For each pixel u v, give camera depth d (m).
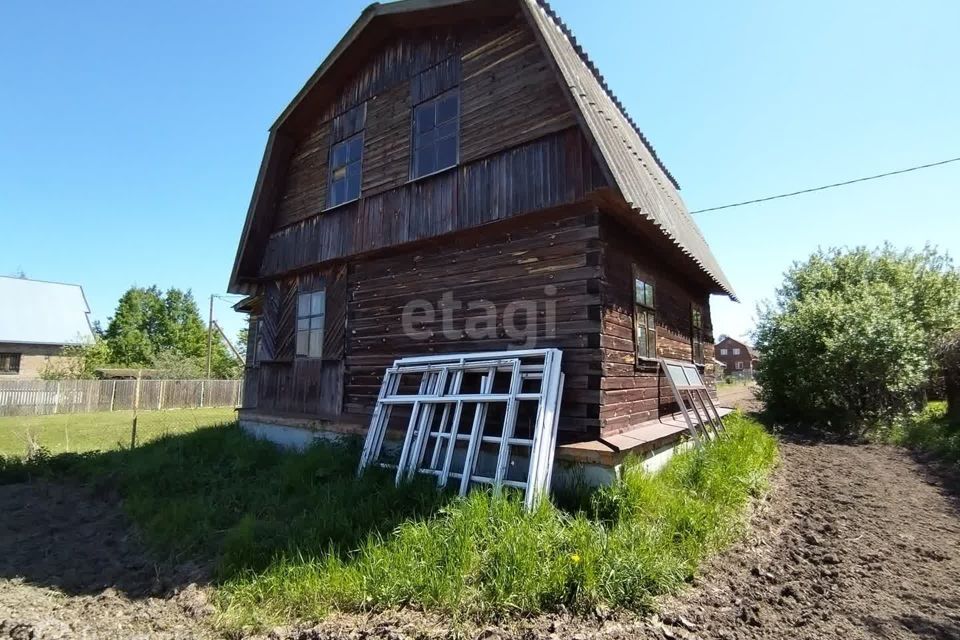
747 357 81.88
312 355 9.08
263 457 7.72
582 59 7.66
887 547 4.66
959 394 12.20
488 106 6.72
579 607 3.19
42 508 6.09
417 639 2.93
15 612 3.46
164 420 17.38
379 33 8.16
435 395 6.11
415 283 7.53
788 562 4.20
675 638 2.93
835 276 18.23
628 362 6.35
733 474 5.80
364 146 8.42
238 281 10.27
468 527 3.91
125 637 3.14
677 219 8.90
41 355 29.78
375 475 5.68
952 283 17.55
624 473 5.01
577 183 5.62
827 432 12.81
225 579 3.82
